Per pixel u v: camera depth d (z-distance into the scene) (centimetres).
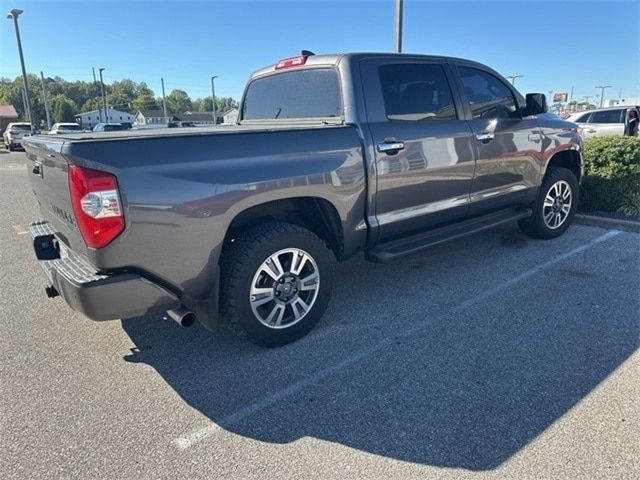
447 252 505
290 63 392
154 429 238
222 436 232
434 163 376
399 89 363
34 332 345
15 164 1864
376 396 261
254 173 274
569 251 496
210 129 307
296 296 314
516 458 212
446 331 331
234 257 285
